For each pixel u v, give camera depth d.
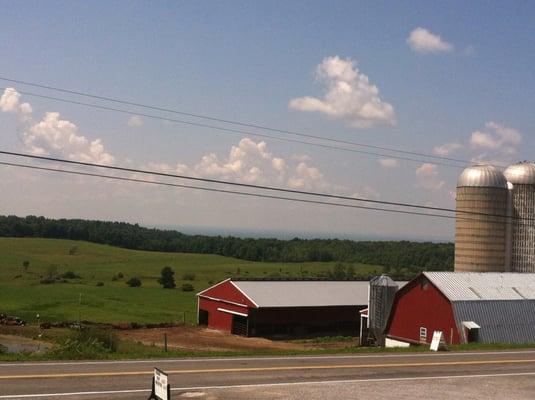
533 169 58.22
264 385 20.80
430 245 183.00
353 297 61.66
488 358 29.53
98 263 143.88
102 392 18.83
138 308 74.69
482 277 47.38
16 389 18.89
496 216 57.47
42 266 129.25
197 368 23.95
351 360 27.72
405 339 46.03
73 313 68.19
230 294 59.62
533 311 44.84
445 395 20.27
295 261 175.88
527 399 20.20
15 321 60.09
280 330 57.06
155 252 191.75
